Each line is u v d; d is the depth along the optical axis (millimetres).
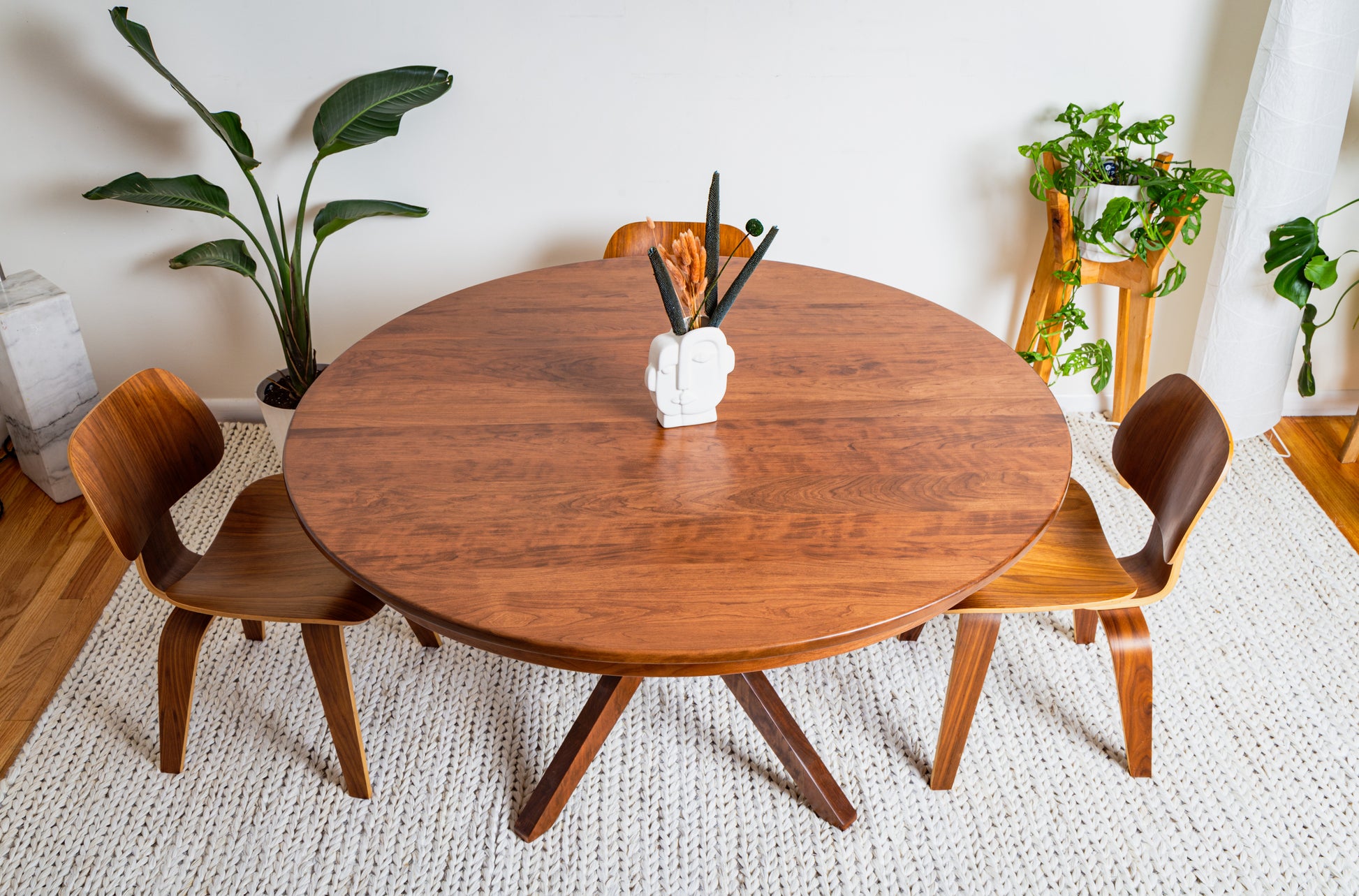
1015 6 2504
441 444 1620
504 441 1630
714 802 1902
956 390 1784
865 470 1560
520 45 2521
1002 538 1403
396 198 2730
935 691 2143
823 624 1251
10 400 2562
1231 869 1779
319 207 2736
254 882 1760
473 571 1340
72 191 2654
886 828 1854
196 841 1825
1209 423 1617
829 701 2115
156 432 1728
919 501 1488
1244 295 2684
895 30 2529
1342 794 1909
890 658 2223
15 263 2740
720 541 1401
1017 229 2820
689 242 1523
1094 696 2127
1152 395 1792
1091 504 1925
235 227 2752
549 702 2115
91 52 2473
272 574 1737
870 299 2150
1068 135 2549
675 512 1463
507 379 1818
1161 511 1699
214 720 2061
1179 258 2893
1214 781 1938
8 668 2189
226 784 1931
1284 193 2541
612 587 1312
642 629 1243
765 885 1756
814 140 2682
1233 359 2773
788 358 1898
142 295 2834
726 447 1622
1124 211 2422
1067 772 1960
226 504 2697
